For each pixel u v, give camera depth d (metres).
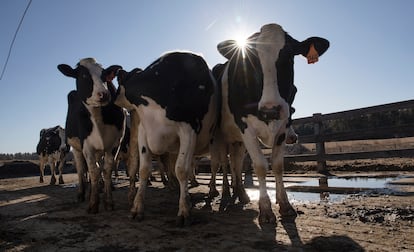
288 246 3.48
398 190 6.28
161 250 3.60
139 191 5.15
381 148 17.48
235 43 5.21
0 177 23.67
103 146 6.20
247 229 4.22
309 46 4.73
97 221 5.19
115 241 4.03
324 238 3.67
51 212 6.27
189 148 4.75
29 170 26.00
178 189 8.58
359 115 9.24
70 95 8.18
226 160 6.76
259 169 4.68
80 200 7.53
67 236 4.39
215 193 7.06
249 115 4.78
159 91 4.73
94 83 5.86
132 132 6.26
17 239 4.35
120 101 5.87
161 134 4.79
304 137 10.31
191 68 4.97
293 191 7.31
